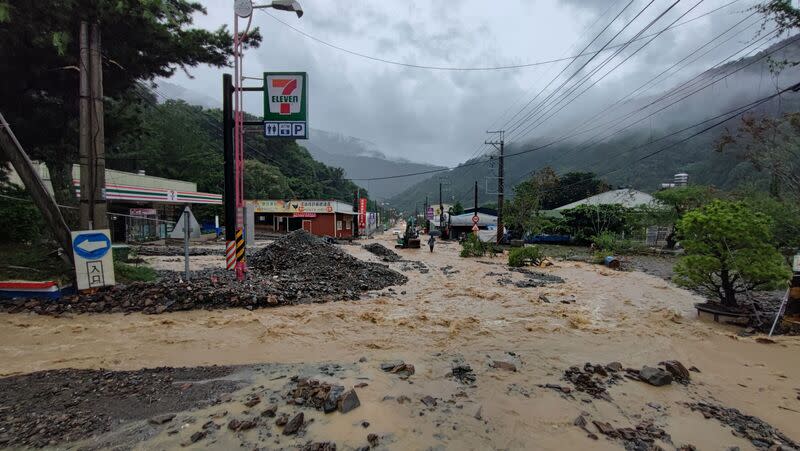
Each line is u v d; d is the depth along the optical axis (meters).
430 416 4.08
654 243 31.42
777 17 9.76
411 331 7.50
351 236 54.28
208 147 57.53
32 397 4.38
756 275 8.14
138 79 14.20
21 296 8.77
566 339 7.22
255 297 9.11
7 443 3.42
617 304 10.61
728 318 8.55
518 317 8.87
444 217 60.22
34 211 11.87
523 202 36.00
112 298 8.77
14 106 11.80
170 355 5.96
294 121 11.12
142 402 4.26
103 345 6.38
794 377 5.56
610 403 4.55
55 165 14.93
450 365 5.67
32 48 10.16
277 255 15.84
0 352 6.00
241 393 4.51
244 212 11.09
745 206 8.92
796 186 13.95
